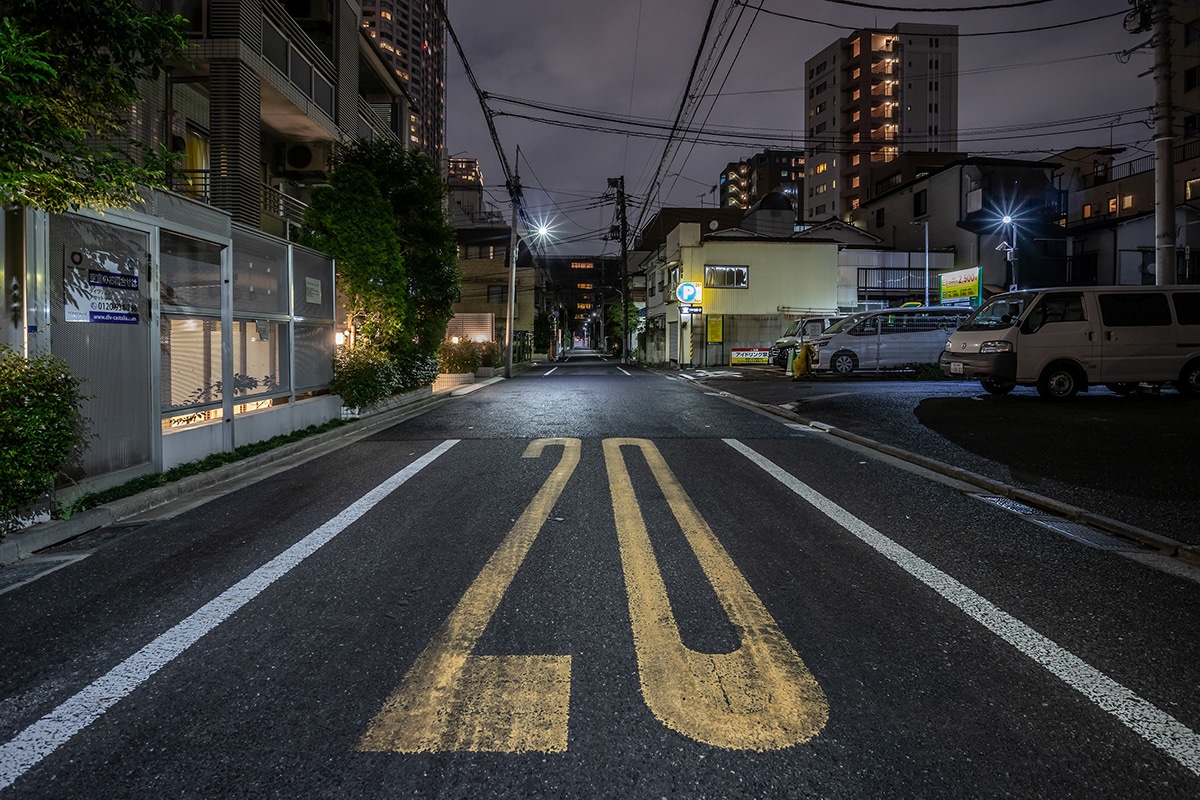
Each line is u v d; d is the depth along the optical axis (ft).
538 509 16.98
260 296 27.48
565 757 6.84
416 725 7.41
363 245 38.47
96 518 15.74
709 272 98.32
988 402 36.37
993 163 113.60
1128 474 19.51
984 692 8.05
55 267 16.08
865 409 35.81
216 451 23.36
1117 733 7.20
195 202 22.09
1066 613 10.41
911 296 110.73
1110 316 36.19
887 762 6.74
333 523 15.90
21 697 8.11
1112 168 128.16
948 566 12.60
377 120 71.15
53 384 14.73
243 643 9.51
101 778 6.55
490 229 151.53
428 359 52.11
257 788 6.38
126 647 9.43
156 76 15.03
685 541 14.23
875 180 164.55
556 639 9.55
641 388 58.49
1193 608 10.61
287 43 49.29
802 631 9.78
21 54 11.12
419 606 10.80
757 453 25.05
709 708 7.73
